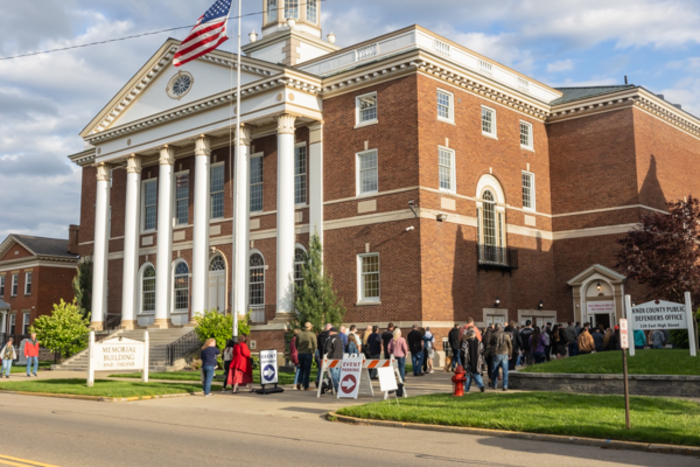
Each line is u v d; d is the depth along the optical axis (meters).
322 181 35.50
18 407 18.03
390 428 14.01
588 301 38.22
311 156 36.09
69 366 37.47
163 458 10.34
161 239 39.44
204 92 38.53
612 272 37.12
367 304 32.81
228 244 39.69
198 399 20.06
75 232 60.56
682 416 13.70
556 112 40.62
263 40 45.28
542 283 38.84
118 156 42.72
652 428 12.30
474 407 15.37
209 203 38.75
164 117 39.75
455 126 34.38
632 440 11.74
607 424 12.78
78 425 14.16
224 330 32.28
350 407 15.88
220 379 26.59
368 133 33.97
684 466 10.05
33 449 11.05
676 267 31.52
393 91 33.28
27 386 23.56
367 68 33.75
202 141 38.31
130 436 12.62
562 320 39.38
